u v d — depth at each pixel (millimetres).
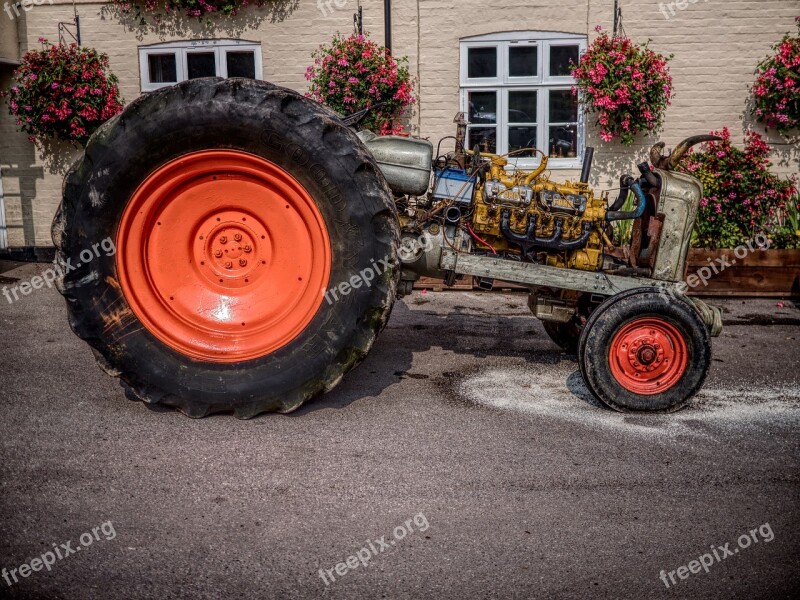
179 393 4281
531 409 4609
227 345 4375
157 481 3627
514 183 4598
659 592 2902
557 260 4762
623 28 8641
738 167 7859
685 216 4602
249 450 3965
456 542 3188
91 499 3459
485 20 8750
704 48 8633
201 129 4148
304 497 3506
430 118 9008
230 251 4465
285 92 4191
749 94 8688
